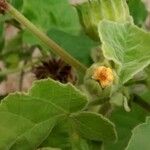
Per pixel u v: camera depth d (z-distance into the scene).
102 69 0.20
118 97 0.21
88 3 0.22
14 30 0.36
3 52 0.34
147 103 0.24
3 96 0.24
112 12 0.22
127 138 0.24
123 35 0.20
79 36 0.27
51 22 0.31
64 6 0.31
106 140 0.21
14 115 0.19
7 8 0.21
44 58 0.27
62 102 0.19
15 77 0.33
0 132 0.19
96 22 0.22
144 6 0.29
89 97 0.21
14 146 0.20
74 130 0.21
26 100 0.19
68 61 0.22
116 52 0.20
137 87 0.24
